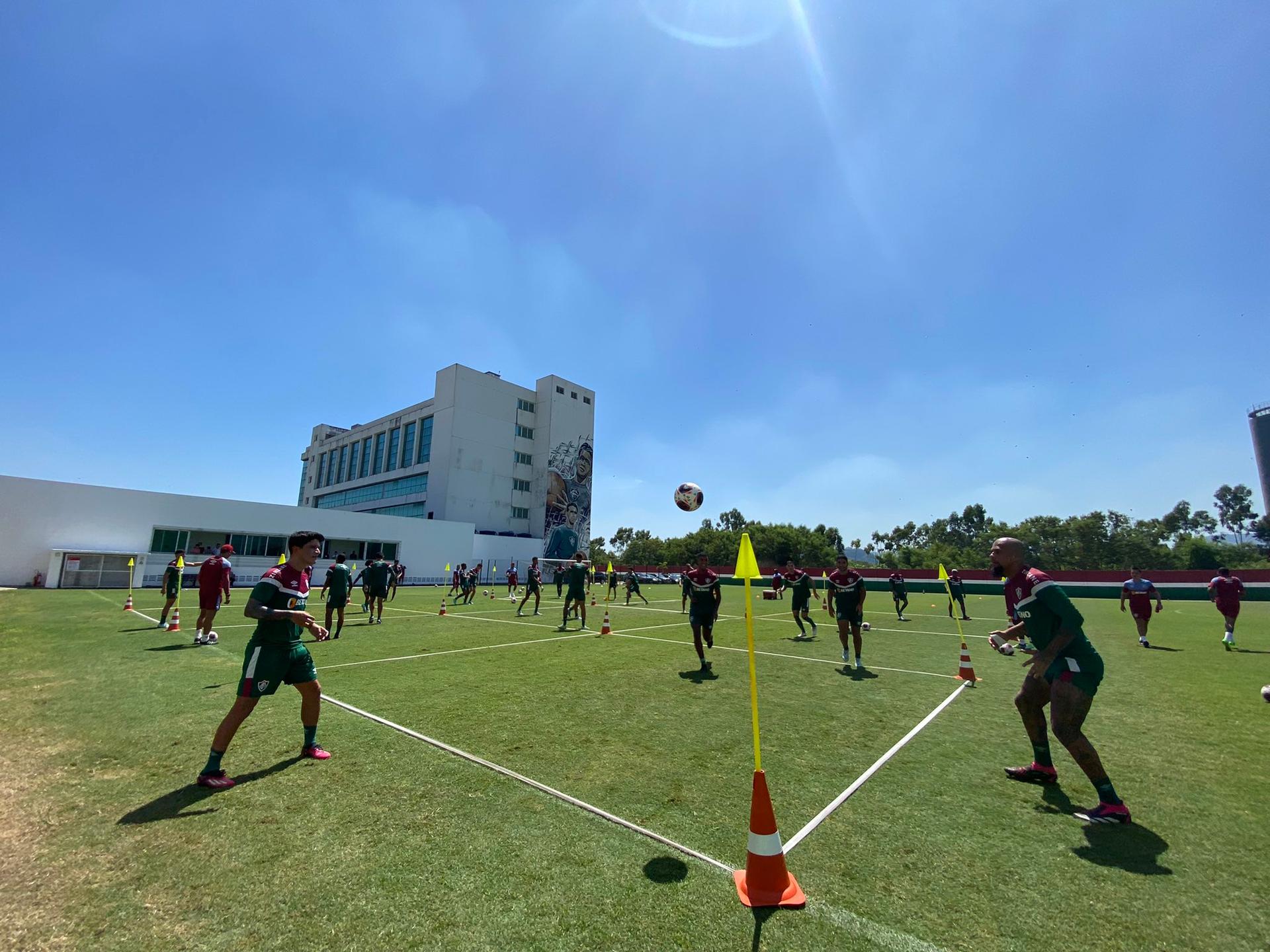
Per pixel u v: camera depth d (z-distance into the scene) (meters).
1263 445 99.56
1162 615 21.16
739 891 2.78
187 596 22.84
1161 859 3.14
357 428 75.75
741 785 4.14
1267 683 8.15
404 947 2.36
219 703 6.20
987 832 3.46
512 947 2.36
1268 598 30.11
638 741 5.14
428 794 3.91
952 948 2.37
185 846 3.17
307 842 3.23
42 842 3.20
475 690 7.12
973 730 5.65
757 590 41.81
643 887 2.81
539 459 65.62
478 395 60.78
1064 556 69.94
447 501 56.94
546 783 4.13
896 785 4.20
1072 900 2.74
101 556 30.42
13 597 21.86
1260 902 2.72
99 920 2.52
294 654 4.45
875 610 22.95
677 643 11.89
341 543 41.19
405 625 14.30
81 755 4.62
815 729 5.63
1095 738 5.43
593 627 14.68
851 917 2.58
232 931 2.45
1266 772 4.53
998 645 4.57
